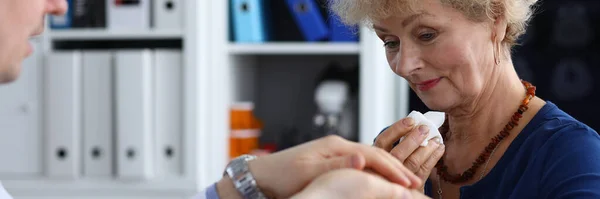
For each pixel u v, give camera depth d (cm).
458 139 121
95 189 246
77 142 245
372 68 238
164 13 240
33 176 249
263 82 280
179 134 242
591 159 103
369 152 82
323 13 245
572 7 280
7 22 77
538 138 109
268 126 279
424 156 101
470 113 117
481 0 107
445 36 109
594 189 98
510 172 111
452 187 121
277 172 82
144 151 240
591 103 279
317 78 270
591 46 279
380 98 241
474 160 118
